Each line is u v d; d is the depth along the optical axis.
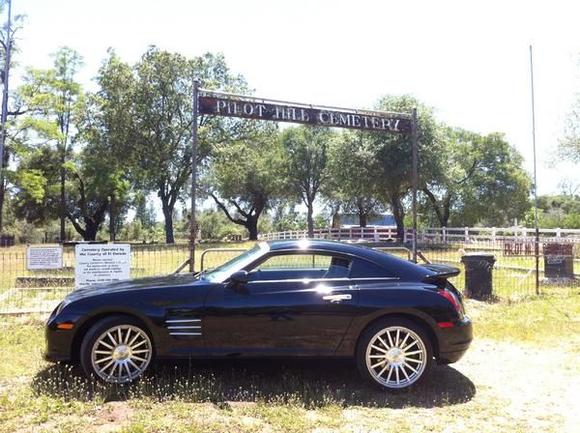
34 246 9.38
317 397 4.80
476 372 5.88
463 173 44.03
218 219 80.25
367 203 52.38
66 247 25.41
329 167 39.12
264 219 79.62
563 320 8.61
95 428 4.07
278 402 4.68
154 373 5.32
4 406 4.51
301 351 5.12
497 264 17.36
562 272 13.55
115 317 5.10
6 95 30.47
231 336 5.09
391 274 5.39
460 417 4.49
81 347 5.05
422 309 5.13
